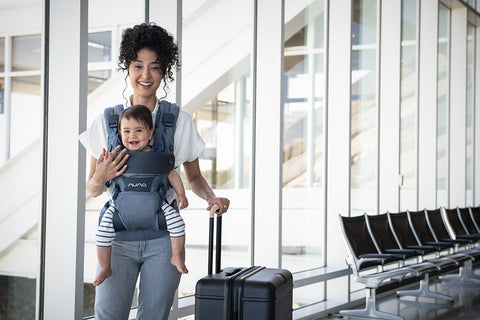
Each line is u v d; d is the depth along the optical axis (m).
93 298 3.64
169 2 3.85
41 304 3.16
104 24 3.60
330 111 6.39
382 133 7.41
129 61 2.20
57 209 3.13
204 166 4.57
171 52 2.24
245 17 5.03
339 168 6.34
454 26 10.05
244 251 5.02
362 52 6.95
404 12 8.03
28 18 3.07
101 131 2.23
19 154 3.05
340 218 5.65
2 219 2.99
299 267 5.91
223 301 2.40
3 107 2.97
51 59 3.14
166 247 2.20
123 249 2.17
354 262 5.56
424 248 6.34
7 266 3.01
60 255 3.12
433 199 8.76
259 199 5.11
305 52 6.00
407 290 7.08
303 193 5.99
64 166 3.12
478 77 11.08
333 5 6.39
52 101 3.14
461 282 8.01
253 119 5.14
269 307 2.37
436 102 8.72
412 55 8.27
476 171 11.07
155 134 2.22
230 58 4.84
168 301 2.22
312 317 5.57
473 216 8.85
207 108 4.60
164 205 2.20
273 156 5.09
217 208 2.50
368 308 5.62
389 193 7.56
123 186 2.15
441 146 9.70
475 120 11.03
